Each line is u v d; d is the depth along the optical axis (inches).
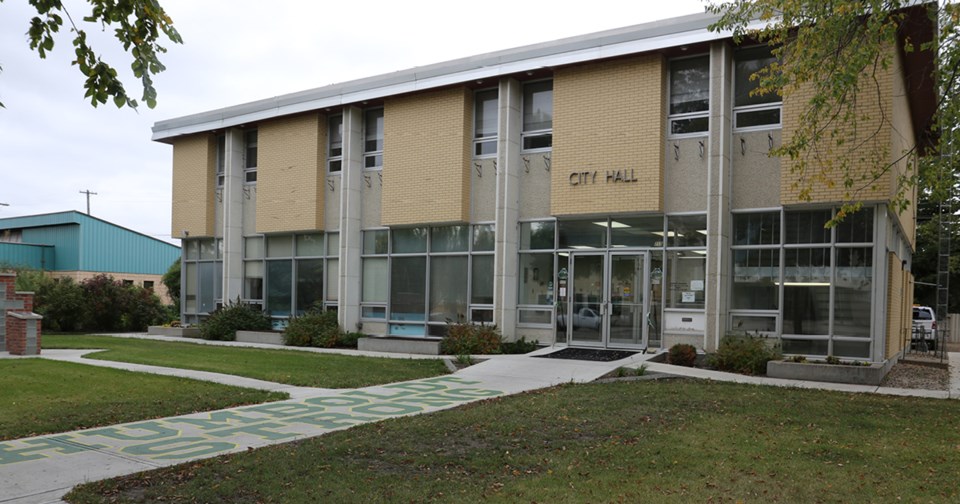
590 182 661.3
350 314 829.2
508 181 714.8
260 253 952.9
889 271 593.9
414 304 795.4
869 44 386.3
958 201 1040.8
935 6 476.4
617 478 242.4
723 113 605.9
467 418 350.6
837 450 286.8
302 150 881.5
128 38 277.4
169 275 1503.4
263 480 238.2
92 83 276.8
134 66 277.6
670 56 642.8
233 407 392.8
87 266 1635.1
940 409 391.5
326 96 838.5
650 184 631.2
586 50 653.9
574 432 319.9
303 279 901.2
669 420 348.8
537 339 710.5
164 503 215.3
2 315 670.5
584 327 685.9
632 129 642.8
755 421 347.3
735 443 297.9
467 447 291.3
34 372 520.1
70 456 276.1
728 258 614.2
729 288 614.2
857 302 561.6
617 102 652.1
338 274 855.1
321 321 816.3
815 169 560.4
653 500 217.8
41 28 268.1
